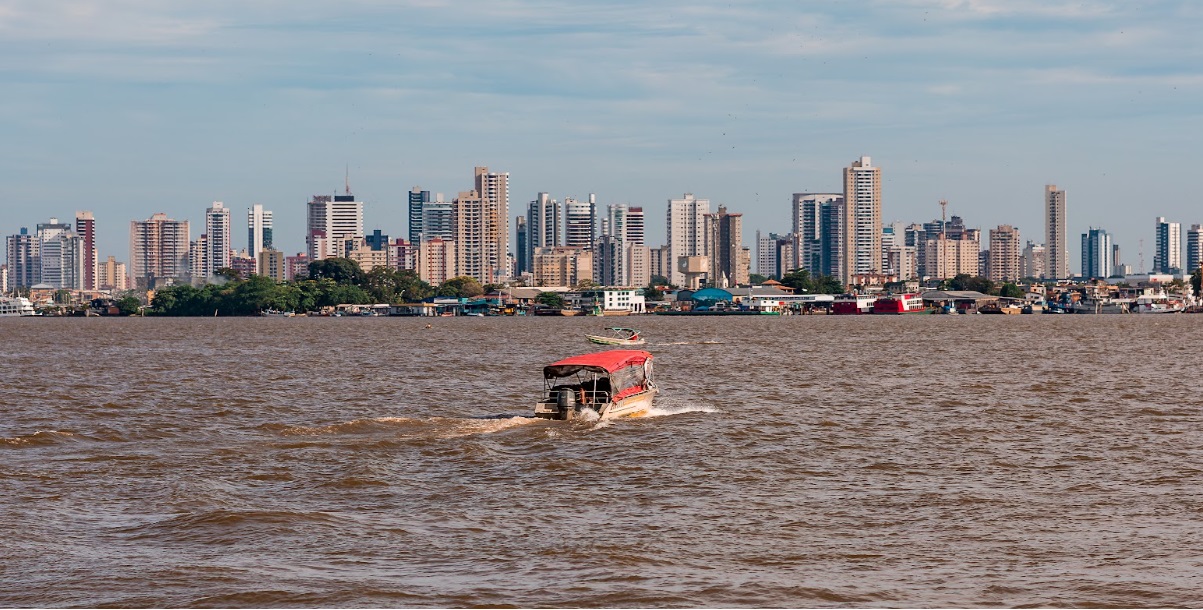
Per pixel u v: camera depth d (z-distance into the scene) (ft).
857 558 116.57
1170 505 138.82
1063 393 272.92
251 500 144.56
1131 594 104.37
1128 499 142.41
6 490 150.30
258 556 118.01
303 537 125.08
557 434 197.98
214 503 141.69
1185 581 107.76
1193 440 192.03
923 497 144.77
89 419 234.79
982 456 176.45
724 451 181.06
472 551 119.55
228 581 109.19
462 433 198.80
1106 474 159.63
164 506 140.67
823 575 110.73
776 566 113.91
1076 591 105.40
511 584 108.27
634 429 205.05
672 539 124.06
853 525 130.21
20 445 192.54
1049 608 101.09
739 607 101.81
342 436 197.06
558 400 212.43
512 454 177.99
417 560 116.47
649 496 146.41
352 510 138.72
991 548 119.85
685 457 175.11
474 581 109.19
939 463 170.30
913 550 119.44
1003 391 279.49
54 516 135.33
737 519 133.39
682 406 248.11
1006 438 195.83
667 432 201.36
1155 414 229.04
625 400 222.48
